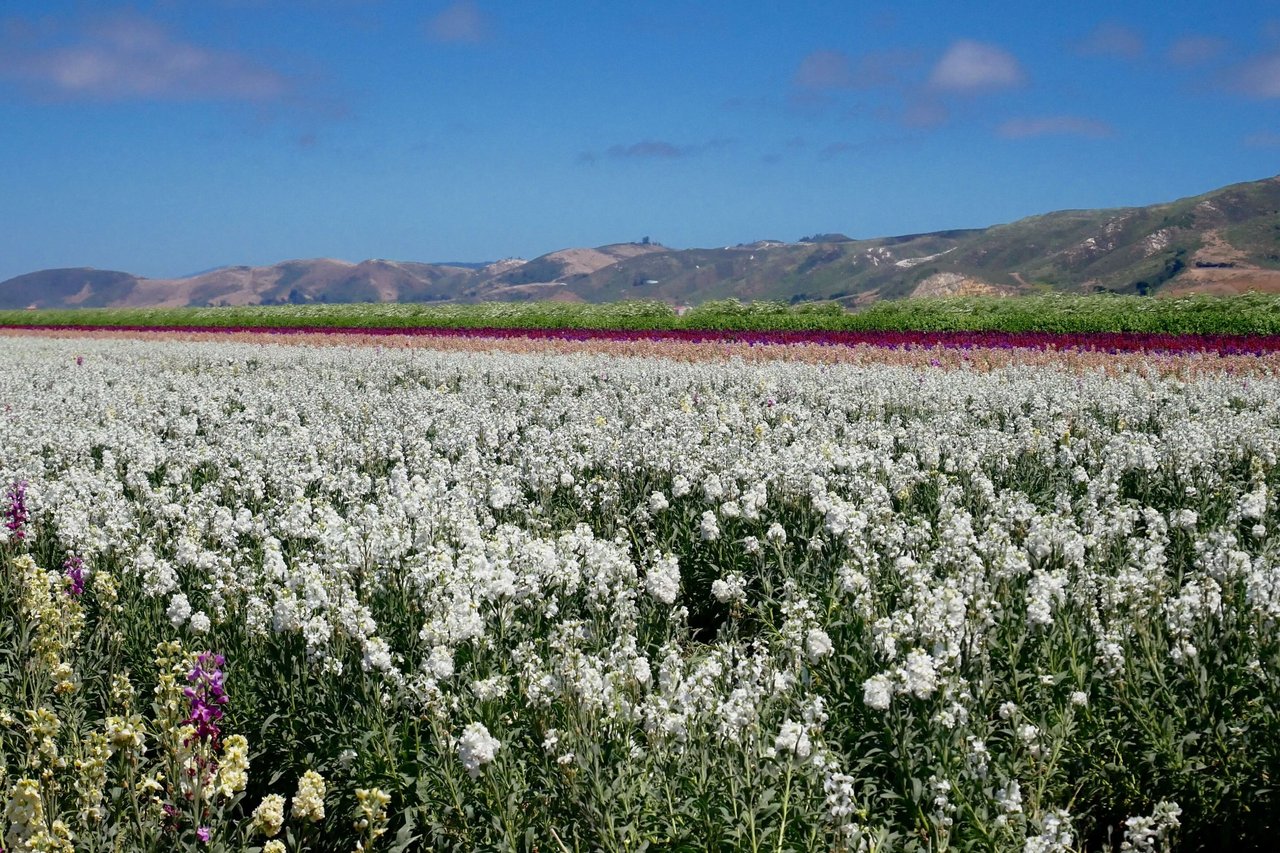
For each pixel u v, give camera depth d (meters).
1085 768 5.03
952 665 5.16
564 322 42.47
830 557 7.70
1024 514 7.88
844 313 38.62
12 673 5.93
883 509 8.02
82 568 7.27
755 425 13.52
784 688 5.22
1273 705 4.92
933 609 5.38
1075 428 13.71
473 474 10.49
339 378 22.14
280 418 15.85
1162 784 4.96
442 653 5.15
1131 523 7.79
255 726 5.69
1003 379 18.52
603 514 9.65
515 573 6.67
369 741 5.06
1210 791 4.88
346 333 43.59
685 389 18.73
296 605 5.79
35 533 8.55
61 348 35.03
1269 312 29.30
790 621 5.83
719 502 9.09
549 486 10.15
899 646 5.39
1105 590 6.08
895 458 12.08
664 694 5.07
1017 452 11.48
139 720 4.52
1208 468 10.27
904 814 4.63
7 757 5.22
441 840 4.61
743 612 7.45
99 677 6.16
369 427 14.02
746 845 4.18
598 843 4.38
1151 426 13.74
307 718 5.53
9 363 26.56
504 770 4.62
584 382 20.50
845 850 4.11
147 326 57.06
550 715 4.89
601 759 4.65
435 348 33.75
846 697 5.45
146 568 7.21
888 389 17.36
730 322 38.38
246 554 7.90
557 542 7.34
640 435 11.62
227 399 18.50
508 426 14.36
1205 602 5.77
